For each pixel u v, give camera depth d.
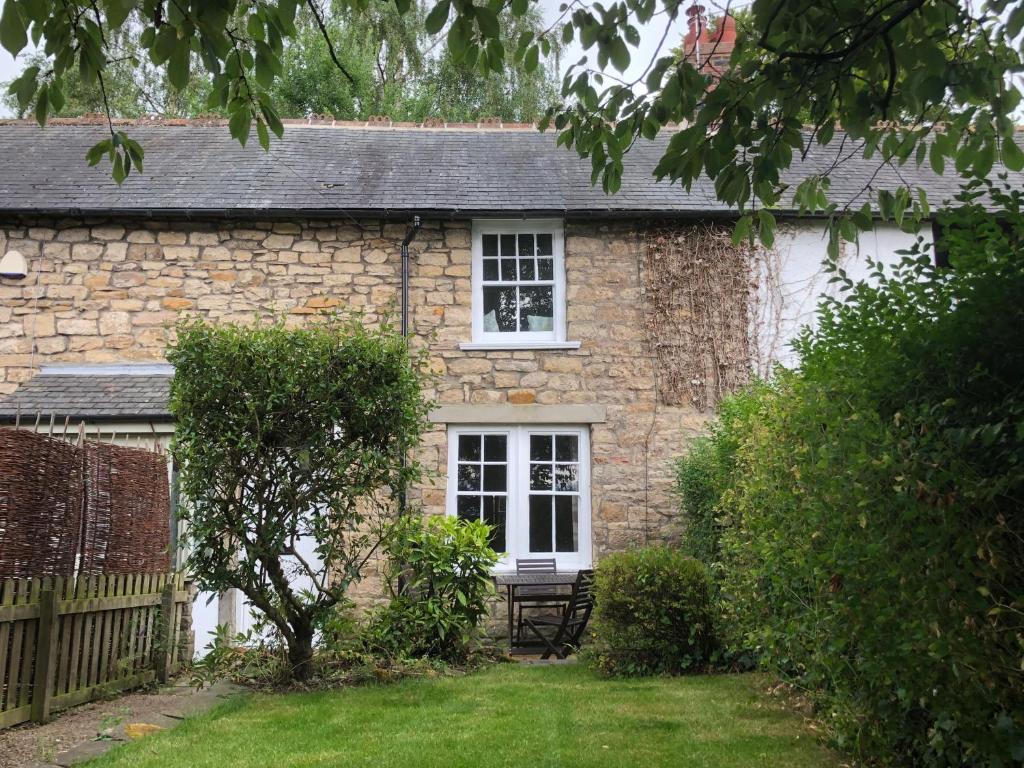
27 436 5.60
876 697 3.97
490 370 10.33
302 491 6.83
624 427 10.28
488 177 11.30
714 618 7.27
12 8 2.97
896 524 3.38
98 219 10.34
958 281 3.25
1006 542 3.04
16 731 5.35
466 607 7.88
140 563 7.19
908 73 3.84
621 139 4.14
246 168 11.39
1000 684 3.10
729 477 7.66
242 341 6.62
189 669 7.70
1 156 11.56
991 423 3.06
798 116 4.33
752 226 4.46
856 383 3.62
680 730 5.09
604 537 10.08
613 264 10.59
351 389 6.76
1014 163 4.00
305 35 19.09
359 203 10.45
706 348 10.45
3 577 5.32
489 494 10.30
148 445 8.93
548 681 6.96
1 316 10.15
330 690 6.55
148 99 19.61
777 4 3.58
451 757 4.51
